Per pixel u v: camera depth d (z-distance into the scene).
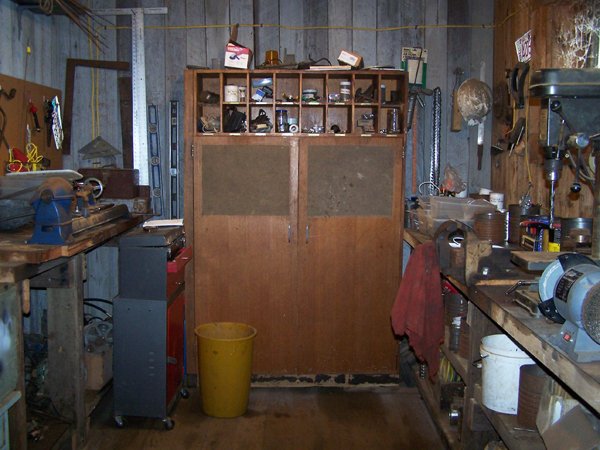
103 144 3.71
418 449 2.86
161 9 3.71
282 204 3.40
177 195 3.79
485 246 2.19
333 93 3.62
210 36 3.74
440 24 3.78
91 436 2.94
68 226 2.38
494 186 3.66
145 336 2.96
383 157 3.40
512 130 3.26
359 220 3.43
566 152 1.95
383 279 3.47
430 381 3.21
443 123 3.87
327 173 3.40
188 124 3.37
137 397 3.00
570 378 1.39
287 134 3.36
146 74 3.76
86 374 3.11
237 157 3.38
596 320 1.33
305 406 3.33
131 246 2.92
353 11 3.75
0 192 2.58
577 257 1.59
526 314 1.73
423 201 3.43
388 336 3.52
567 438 1.59
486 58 3.71
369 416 3.22
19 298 2.15
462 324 2.73
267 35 3.74
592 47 2.52
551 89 1.79
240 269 3.44
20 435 2.19
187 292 3.47
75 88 3.78
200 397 3.41
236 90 3.43
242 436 2.97
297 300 3.47
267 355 3.51
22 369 2.18
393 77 3.52
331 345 3.51
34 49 3.41
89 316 3.80
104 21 3.74
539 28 2.95
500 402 2.15
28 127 3.28
